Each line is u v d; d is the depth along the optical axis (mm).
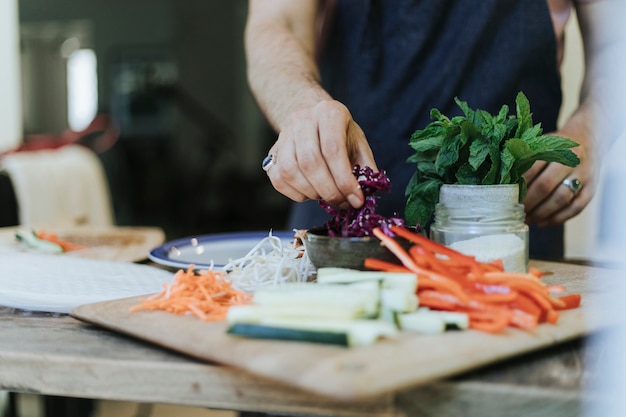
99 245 1544
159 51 6992
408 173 1498
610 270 1164
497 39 1465
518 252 941
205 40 7121
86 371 759
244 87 7219
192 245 1404
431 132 1009
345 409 676
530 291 786
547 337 732
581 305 885
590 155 1286
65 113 6918
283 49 1391
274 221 6691
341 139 939
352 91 1531
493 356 680
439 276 792
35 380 779
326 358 650
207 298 864
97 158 3076
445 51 1465
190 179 6945
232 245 1420
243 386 705
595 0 1510
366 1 1475
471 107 1481
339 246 915
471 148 966
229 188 6859
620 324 812
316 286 792
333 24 1554
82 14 6891
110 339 835
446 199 999
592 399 631
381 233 901
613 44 1485
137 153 6812
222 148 7047
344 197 952
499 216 942
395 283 790
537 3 1456
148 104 7039
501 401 649
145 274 1152
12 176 2311
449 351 675
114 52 6977
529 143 978
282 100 1229
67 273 1150
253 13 1561
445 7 1458
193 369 722
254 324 718
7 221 2150
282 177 991
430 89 1477
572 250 2232
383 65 1504
